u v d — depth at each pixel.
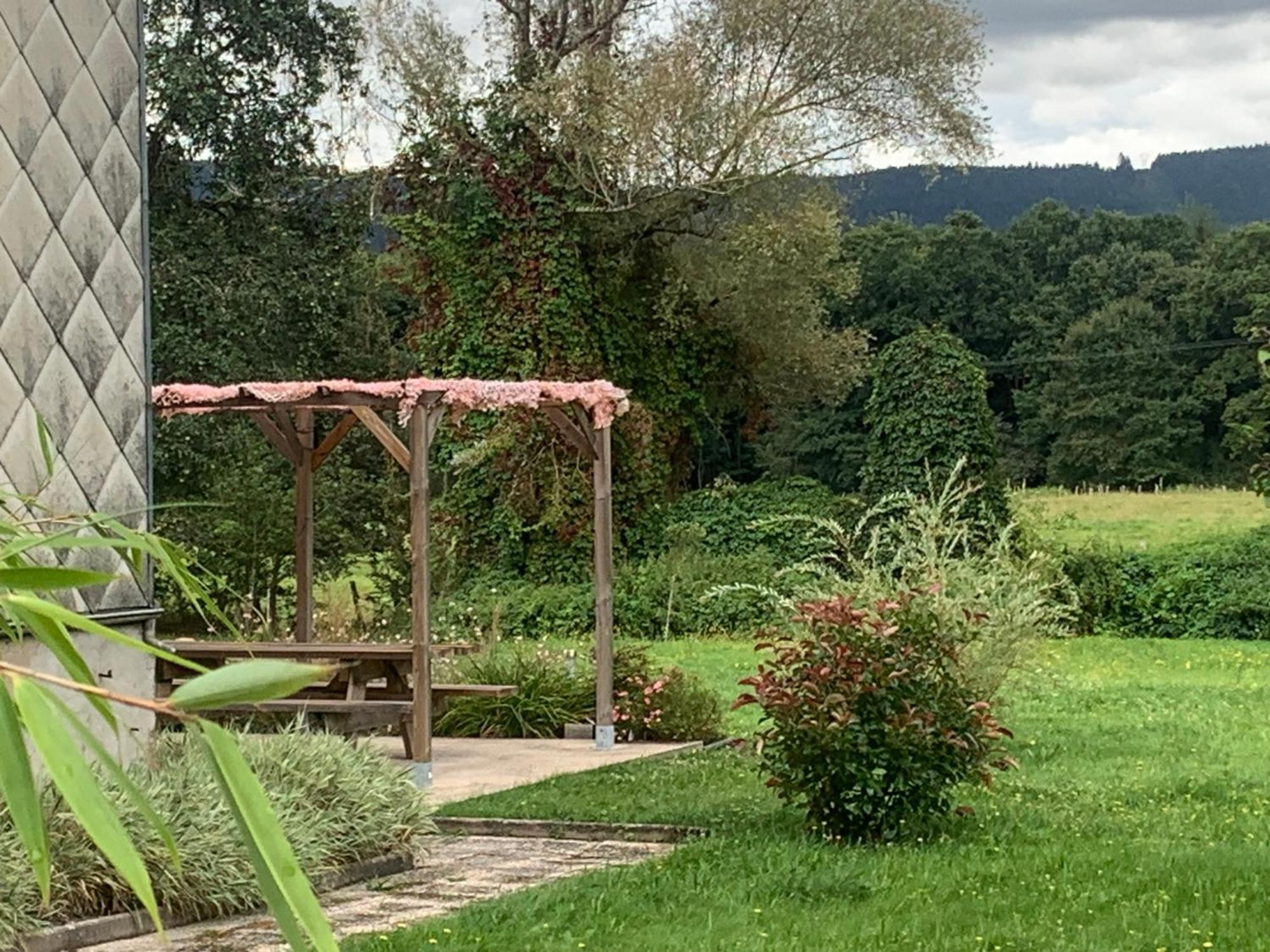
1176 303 50.34
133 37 8.23
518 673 13.98
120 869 1.33
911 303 52.41
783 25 26.44
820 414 44.53
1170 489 49.50
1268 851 7.90
